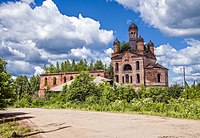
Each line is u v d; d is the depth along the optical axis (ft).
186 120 67.31
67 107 142.92
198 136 42.55
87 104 134.00
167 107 91.09
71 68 368.48
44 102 181.37
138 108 100.12
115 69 305.32
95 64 370.94
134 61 294.46
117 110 106.52
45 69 374.43
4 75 78.69
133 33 333.21
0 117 88.38
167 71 290.76
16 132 49.67
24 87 305.53
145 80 288.10
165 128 51.83
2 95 77.41
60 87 208.03
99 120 70.08
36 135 46.96
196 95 132.87
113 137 42.91
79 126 58.39
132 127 54.08
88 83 150.30
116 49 323.78
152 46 325.42
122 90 138.00
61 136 45.42
